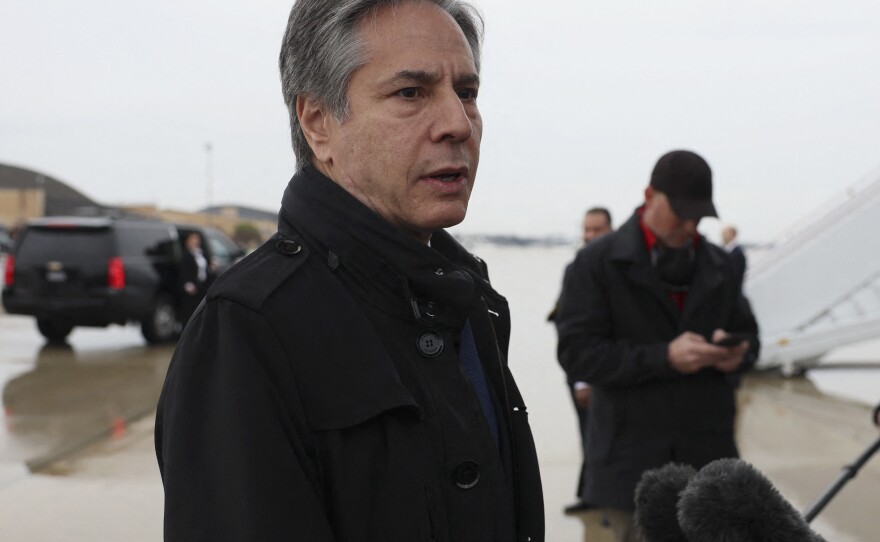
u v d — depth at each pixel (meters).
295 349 1.12
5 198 53.91
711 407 2.71
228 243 13.61
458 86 1.25
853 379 9.05
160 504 4.95
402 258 1.21
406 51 1.20
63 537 4.44
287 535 1.04
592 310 2.79
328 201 1.22
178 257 11.92
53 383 8.64
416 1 1.23
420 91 1.21
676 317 2.77
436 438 1.17
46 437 6.43
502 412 1.35
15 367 9.64
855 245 9.01
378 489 1.12
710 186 2.74
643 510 1.53
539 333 13.54
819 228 9.14
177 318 11.89
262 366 1.10
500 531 1.22
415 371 1.20
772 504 1.25
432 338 1.23
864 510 4.73
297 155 1.33
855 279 8.98
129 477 5.44
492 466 1.22
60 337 11.88
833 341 8.91
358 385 1.13
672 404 2.69
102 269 10.98
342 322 1.16
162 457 1.16
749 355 2.84
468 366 1.32
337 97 1.23
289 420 1.10
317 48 1.24
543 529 1.36
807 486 5.19
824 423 6.91
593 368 2.73
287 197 1.28
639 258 2.76
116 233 11.13
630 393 2.72
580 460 5.83
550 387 8.65
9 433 6.55
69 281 10.98
